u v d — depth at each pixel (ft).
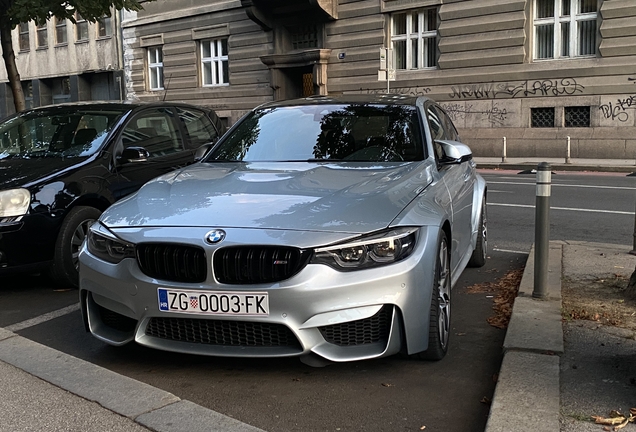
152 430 9.81
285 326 10.86
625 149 58.44
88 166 19.24
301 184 12.97
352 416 10.42
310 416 10.44
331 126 16.37
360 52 74.23
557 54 62.28
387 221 11.45
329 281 10.77
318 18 76.18
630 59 57.72
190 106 24.57
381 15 72.28
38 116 22.17
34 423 10.14
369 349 11.18
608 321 13.87
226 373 12.20
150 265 11.57
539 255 15.29
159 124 22.59
